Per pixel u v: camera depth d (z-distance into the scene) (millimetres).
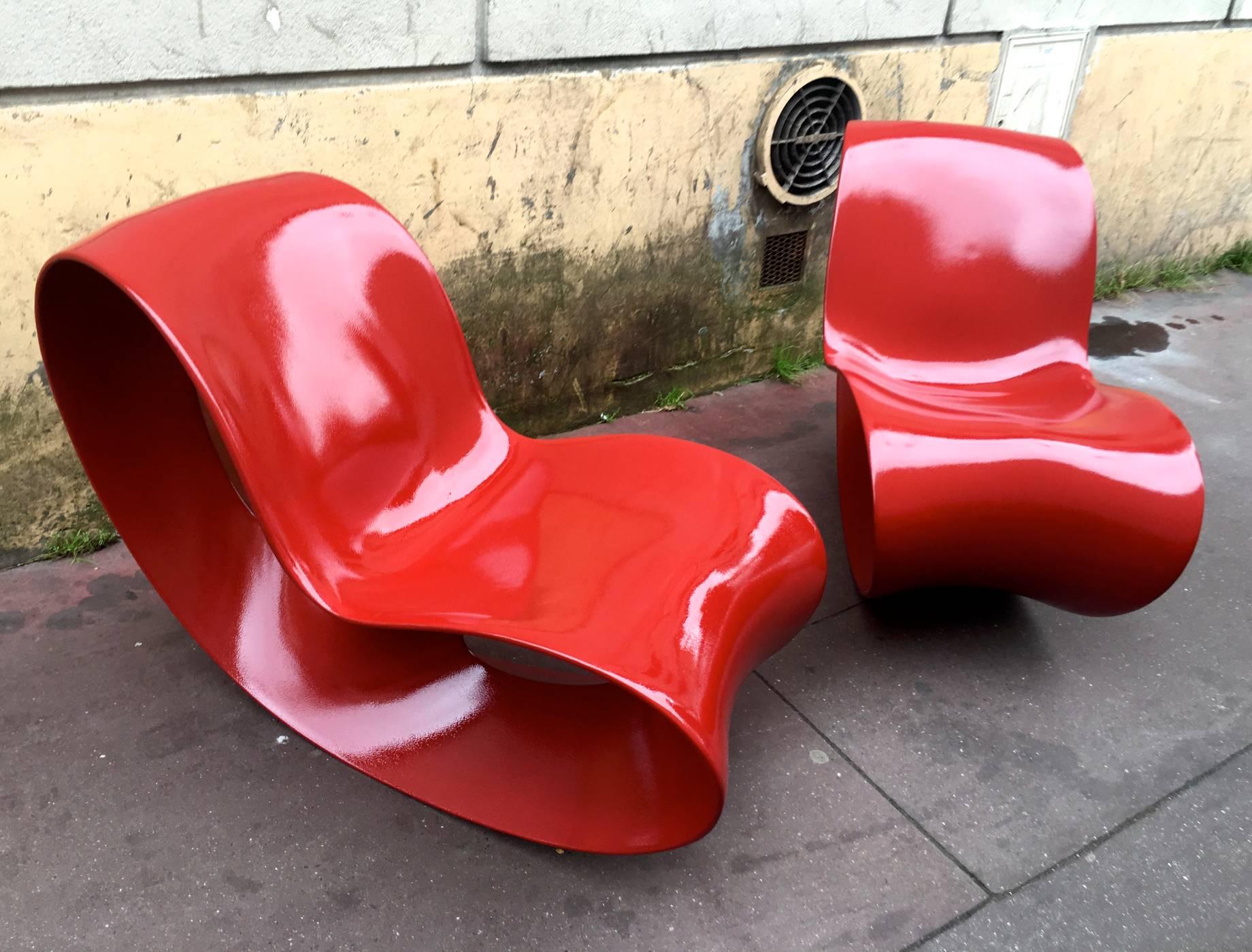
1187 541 1988
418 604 1623
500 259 2938
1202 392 3775
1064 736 2098
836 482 3037
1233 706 2207
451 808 1819
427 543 1906
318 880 1692
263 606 2127
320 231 1884
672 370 3523
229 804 1826
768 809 1881
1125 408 2279
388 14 2475
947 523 2064
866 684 2221
